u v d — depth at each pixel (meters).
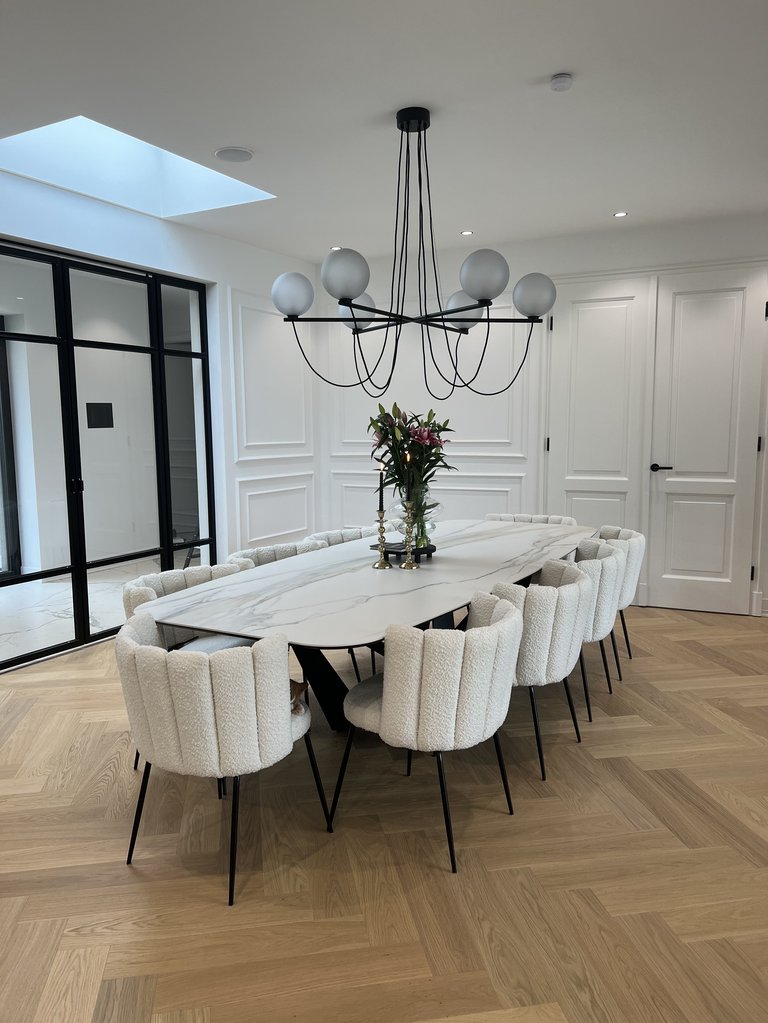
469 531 4.29
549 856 2.35
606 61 2.67
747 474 5.09
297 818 2.61
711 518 5.22
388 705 2.23
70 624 4.48
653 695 3.73
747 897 2.14
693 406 5.16
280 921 2.07
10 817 2.64
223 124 3.20
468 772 2.94
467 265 2.84
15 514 4.11
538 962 1.90
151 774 2.96
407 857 2.36
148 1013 1.75
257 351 5.64
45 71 2.70
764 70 2.75
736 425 5.07
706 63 2.69
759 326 4.93
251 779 2.91
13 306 4.01
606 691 3.79
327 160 3.65
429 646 2.13
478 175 3.93
